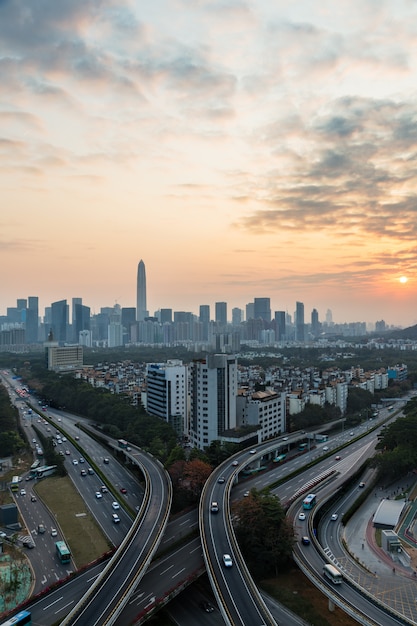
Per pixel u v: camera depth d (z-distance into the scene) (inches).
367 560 6092.5
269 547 5698.8
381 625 4315.9
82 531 6678.2
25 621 4448.8
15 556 6008.9
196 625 4741.6
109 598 4441.4
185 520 6791.3
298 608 5019.7
